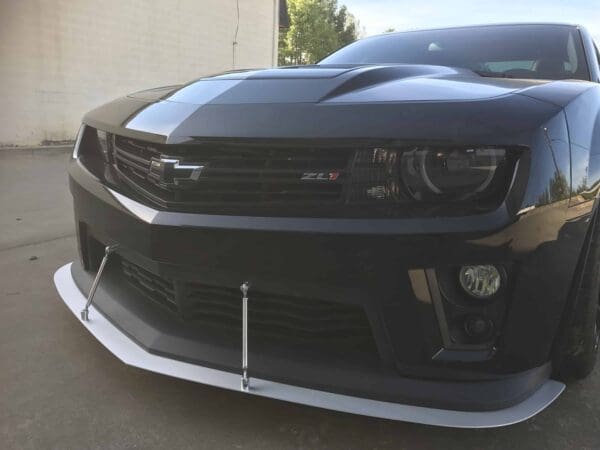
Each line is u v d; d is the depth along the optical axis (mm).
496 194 1518
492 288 1553
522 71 2699
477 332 1594
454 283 1578
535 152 1521
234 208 1704
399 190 1562
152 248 1816
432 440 1820
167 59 11836
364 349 1725
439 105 1605
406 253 1530
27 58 9258
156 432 1852
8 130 9188
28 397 2033
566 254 1628
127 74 10984
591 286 1810
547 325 1632
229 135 1696
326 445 1795
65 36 9758
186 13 12109
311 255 1604
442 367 1596
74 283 2441
